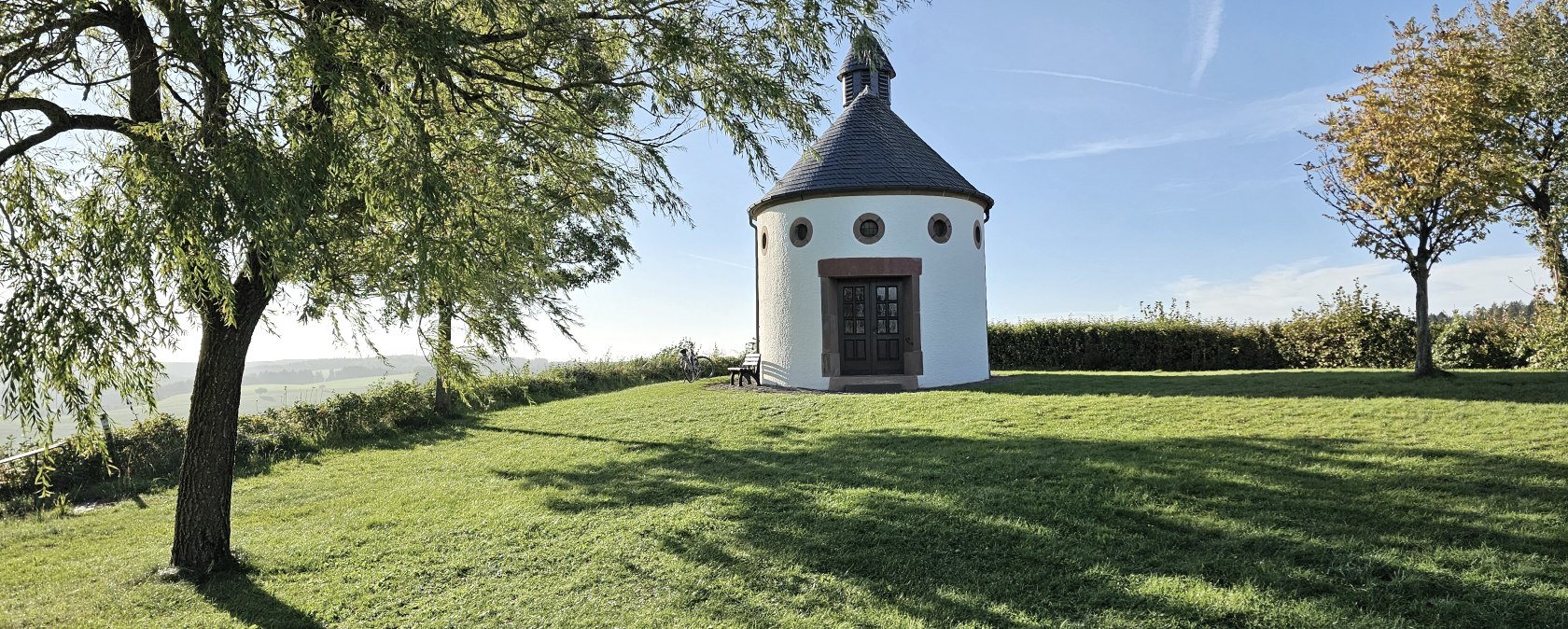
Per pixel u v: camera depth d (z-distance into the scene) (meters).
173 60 4.77
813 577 5.07
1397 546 4.79
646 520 6.54
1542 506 5.27
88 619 5.24
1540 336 13.70
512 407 16.83
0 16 4.84
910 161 15.85
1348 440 7.59
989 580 4.82
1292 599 4.23
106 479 10.84
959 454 8.09
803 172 15.94
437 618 4.88
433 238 5.19
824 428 10.65
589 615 4.74
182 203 4.19
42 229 4.89
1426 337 11.82
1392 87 12.21
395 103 4.92
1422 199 11.20
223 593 5.59
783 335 15.93
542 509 7.26
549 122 6.59
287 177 4.55
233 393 6.24
